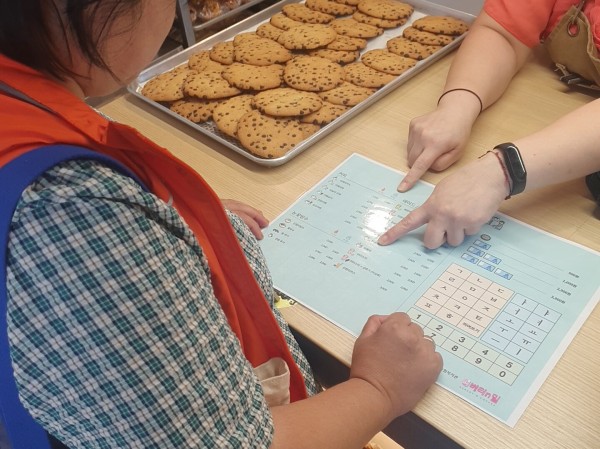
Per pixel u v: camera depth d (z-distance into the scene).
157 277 0.43
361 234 0.85
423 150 0.95
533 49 1.22
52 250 0.39
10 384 0.44
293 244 0.84
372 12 1.39
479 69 1.04
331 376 0.76
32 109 0.42
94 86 0.48
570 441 0.59
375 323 0.70
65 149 0.41
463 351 0.68
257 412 0.51
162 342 0.43
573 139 0.83
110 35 0.43
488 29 1.10
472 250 0.81
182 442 0.45
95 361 0.42
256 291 0.61
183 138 1.09
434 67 1.22
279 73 1.23
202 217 0.56
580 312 0.71
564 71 1.10
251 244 0.74
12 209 0.39
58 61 0.43
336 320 0.74
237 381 0.49
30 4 0.39
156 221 0.45
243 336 0.64
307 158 1.01
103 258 0.40
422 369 0.64
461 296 0.74
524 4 1.06
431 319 0.72
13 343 0.40
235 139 1.08
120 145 0.47
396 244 0.83
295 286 0.78
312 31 1.34
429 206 0.82
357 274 0.79
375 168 0.97
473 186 0.81
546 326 0.70
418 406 0.64
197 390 0.45
